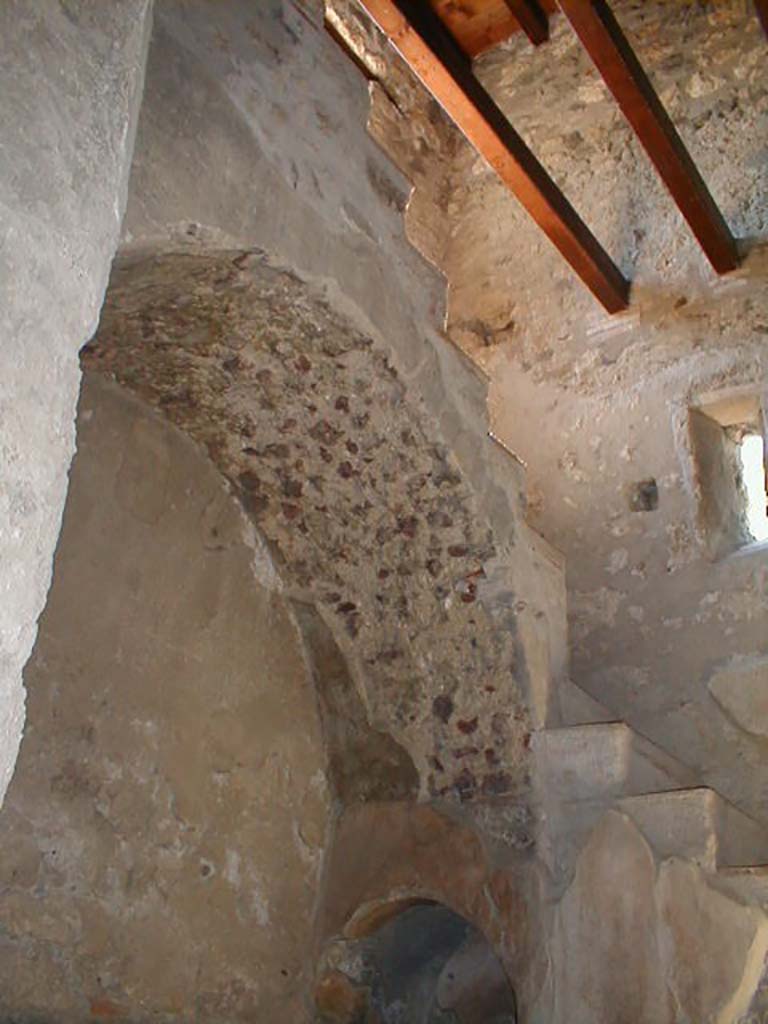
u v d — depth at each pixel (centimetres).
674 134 410
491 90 545
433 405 336
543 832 341
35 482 164
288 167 306
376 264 329
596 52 389
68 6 185
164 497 351
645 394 458
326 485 356
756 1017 303
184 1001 328
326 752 379
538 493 470
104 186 185
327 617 374
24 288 165
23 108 170
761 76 472
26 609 161
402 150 536
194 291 302
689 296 461
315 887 369
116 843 321
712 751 402
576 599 447
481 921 342
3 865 296
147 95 272
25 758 306
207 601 357
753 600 412
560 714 360
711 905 311
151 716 336
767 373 432
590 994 318
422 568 357
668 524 438
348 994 362
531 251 514
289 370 332
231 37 300
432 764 363
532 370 491
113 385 344
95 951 310
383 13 402
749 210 457
